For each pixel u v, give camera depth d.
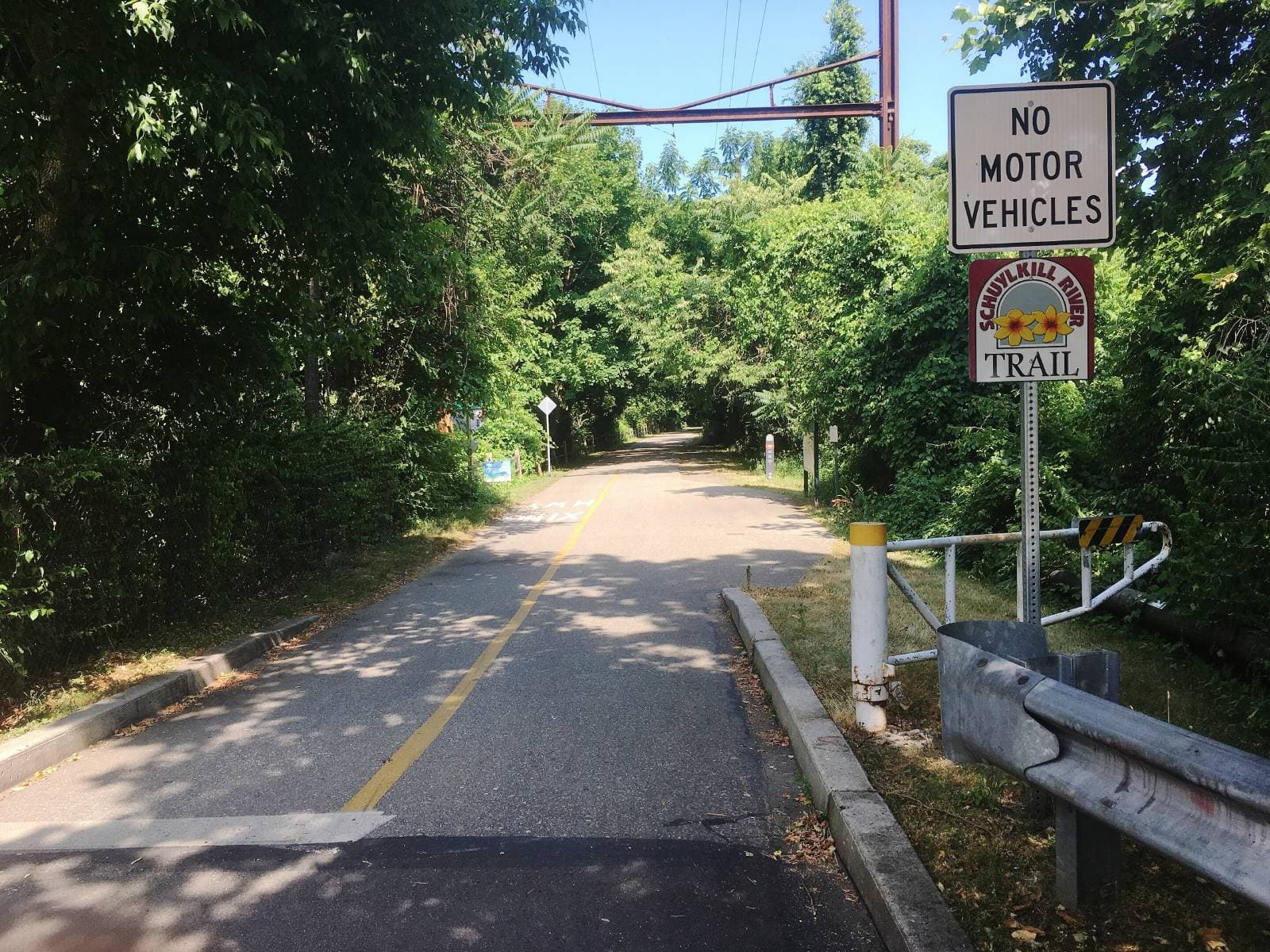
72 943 3.28
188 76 6.29
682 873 3.70
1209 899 3.17
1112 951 2.88
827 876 3.66
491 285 18.92
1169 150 7.47
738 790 4.56
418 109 8.29
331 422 12.91
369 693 6.58
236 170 7.19
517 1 8.26
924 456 14.48
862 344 16.08
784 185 33.06
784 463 30.41
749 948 3.15
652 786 4.62
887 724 5.04
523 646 7.85
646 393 49.84
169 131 6.45
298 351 10.38
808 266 20.06
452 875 3.72
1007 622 3.81
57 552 6.59
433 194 17.42
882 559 4.97
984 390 14.54
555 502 21.97
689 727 5.55
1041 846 3.60
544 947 3.18
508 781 4.75
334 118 7.96
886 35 23.02
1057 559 8.76
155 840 4.18
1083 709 2.74
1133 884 3.28
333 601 10.17
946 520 11.47
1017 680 3.05
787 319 21.97
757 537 14.41
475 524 17.47
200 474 8.70
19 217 7.68
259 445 10.35
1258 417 5.30
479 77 8.50
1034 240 4.05
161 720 6.17
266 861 3.92
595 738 5.39
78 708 5.97
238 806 4.55
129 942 3.28
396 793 4.64
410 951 3.18
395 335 16.98
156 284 7.71
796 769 4.84
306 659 7.75
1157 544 8.65
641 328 35.38
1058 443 10.50
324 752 5.32
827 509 18.17
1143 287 9.82
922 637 6.86
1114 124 3.99
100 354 7.99
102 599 7.06
